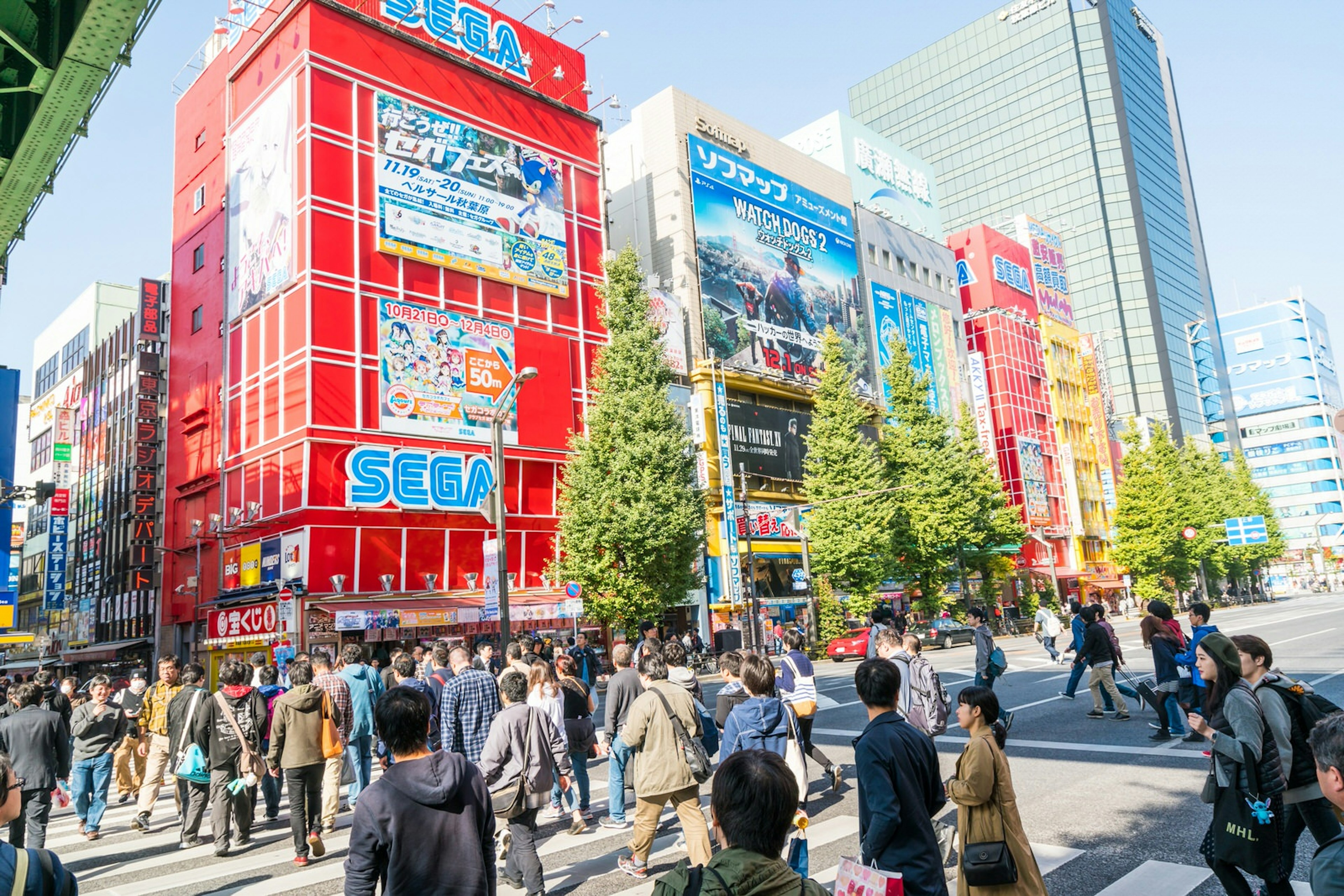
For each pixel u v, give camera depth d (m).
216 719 7.78
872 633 9.99
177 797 9.31
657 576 25.16
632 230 38.97
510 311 29.34
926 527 35.41
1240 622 32.91
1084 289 91.94
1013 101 97.88
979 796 3.60
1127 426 77.81
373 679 9.55
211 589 28.67
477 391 27.70
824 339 41.66
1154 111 100.56
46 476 55.81
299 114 26.06
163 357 34.66
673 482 25.53
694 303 36.75
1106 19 93.88
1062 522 57.72
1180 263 97.12
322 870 6.92
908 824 3.53
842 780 8.52
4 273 18.77
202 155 31.62
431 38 29.09
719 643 22.42
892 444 36.91
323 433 24.47
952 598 40.00
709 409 36.12
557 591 27.84
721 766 2.38
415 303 27.00
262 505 25.72
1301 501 111.25
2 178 15.48
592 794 9.58
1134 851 5.96
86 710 9.12
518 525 28.06
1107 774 8.45
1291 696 4.00
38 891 2.41
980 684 12.16
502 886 6.28
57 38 12.77
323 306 25.08
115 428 43.56
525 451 28.48
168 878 6.92
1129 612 56.50
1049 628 20.59
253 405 26.67
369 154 26.62
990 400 55.88
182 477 31.23
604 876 6.26
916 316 49.31
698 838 5.77
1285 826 3.93
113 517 42.06
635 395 25.81
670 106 38.19
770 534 36.44
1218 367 101.12
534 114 31.22
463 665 7.95
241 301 27.69
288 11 26.84
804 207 43.06
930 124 103.94
